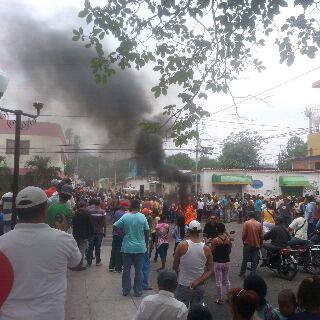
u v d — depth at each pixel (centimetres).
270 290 874
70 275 930
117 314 659
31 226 281
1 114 662
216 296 828
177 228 1055
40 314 263
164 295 390
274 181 3500
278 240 1002
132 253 752
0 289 264
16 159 609
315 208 1448
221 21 511
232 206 2645
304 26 508
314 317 310
